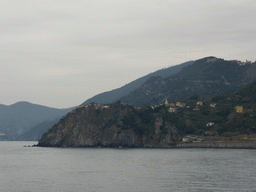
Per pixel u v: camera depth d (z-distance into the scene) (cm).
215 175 15438
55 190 12556
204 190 12244
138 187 12888
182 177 15012
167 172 16600
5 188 13025
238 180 14075
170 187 12812
